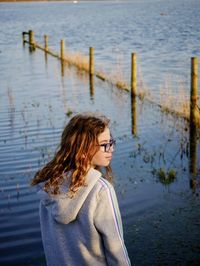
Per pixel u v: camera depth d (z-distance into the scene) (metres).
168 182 8.10
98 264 2.27
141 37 41.84
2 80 20.77
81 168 2.25
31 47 34.81
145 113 13.58
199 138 10.91
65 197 2.24
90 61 20.53
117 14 91.38
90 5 163.75
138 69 22.36
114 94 16.62
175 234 6.20
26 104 15.41
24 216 6.89
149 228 6.39
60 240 2.33
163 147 10.27
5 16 92.56
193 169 8.79
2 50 33.50
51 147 10.45
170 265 5.46
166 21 65.31
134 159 9.48
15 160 9.58
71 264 2.30
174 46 33.38
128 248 5.88
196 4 132.38
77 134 2.32
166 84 16.89
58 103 15.43
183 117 12.80
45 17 86.25
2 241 6.15
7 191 7.84
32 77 21.22
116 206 2.26
